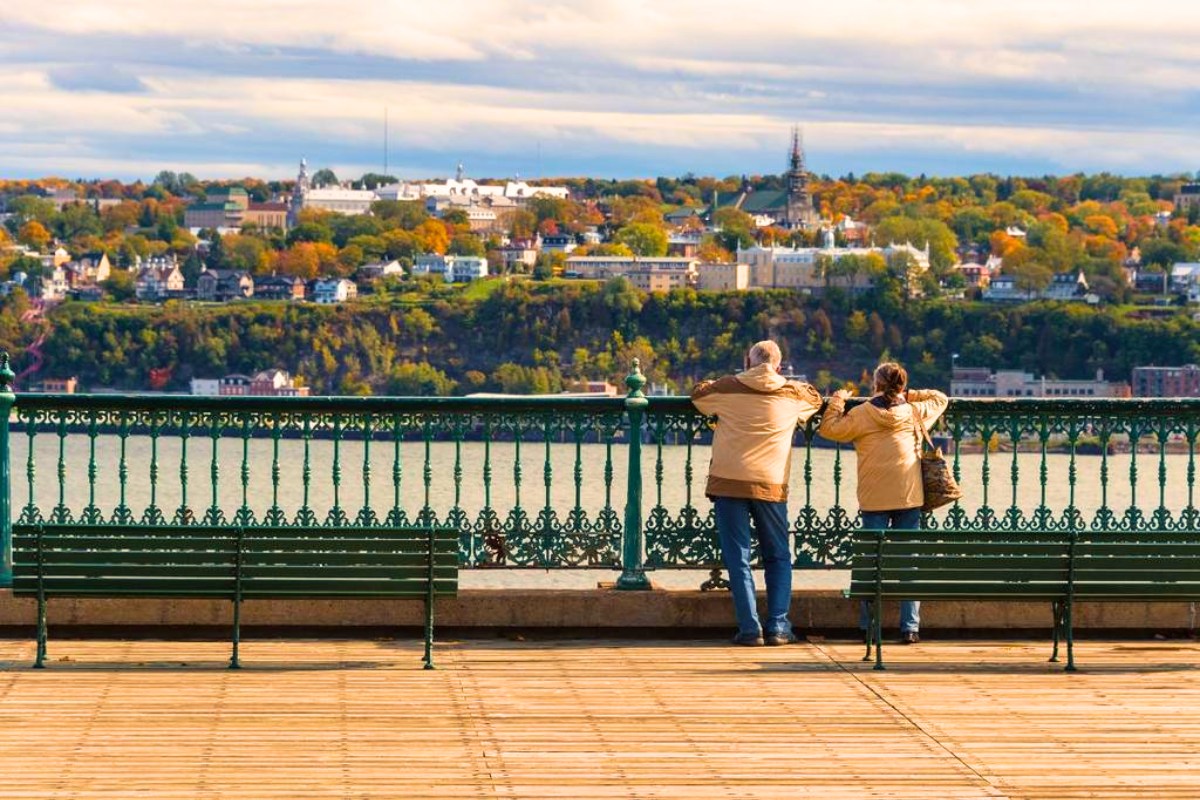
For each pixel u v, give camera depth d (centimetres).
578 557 1584
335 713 1299
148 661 1455
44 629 1423
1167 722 1296
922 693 1376
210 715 1289
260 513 3709
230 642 1533
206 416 1573
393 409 1577
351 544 1411
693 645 1537
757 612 1580
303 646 1517
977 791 1136
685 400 1579
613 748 1220
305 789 1125
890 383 1551
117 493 4556
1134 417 1605
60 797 1104
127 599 1553
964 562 1433
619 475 4234
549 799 1115
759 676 1423
